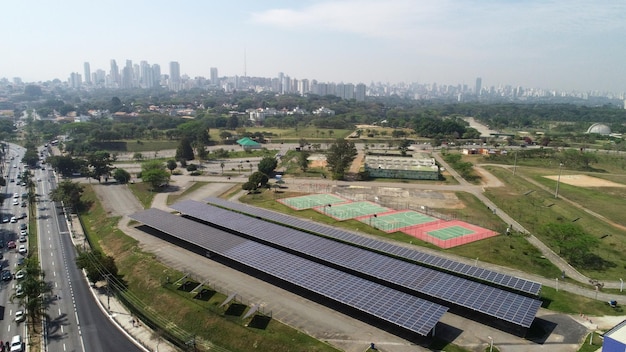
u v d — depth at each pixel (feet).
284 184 596.70
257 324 233.35
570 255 320.29
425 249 347.56
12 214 468.75
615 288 279.49
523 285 255.09
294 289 275.80
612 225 404.57
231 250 311.88
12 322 252.83
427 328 206.69
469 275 273.13
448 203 496.23
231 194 542.16
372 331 226.58
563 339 219.20
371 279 283.18
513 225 416.67
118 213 454.40
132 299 273.95
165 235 383.04
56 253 359.66
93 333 241.55
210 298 263.49
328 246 318.45
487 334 223.71
